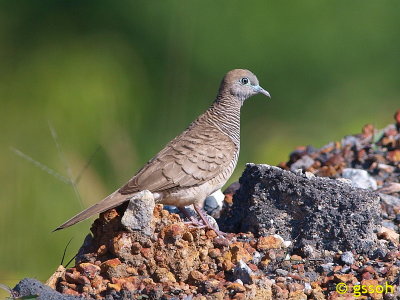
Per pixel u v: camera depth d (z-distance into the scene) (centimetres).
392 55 2075
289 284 822
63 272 847
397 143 1219
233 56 2034
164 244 845
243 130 1988
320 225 895
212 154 945
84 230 1395
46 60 1983
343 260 866
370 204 912
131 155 1750
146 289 812
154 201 858
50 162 1600
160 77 2009
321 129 2002
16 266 1430
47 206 1505
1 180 1543
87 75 1927
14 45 2033
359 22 2070
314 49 2045
